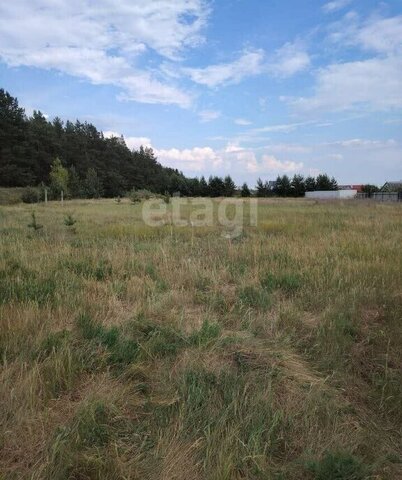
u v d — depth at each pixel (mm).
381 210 23016
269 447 2648
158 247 8703
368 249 8172
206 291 5699
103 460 2391
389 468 2629
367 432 2922
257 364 3549
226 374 3318
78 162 79750
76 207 28438
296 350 4004
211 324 4223
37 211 22953
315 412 2986
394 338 4203
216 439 2602
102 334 3805
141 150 115438
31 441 2525
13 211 23109
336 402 3189
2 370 3164
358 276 6219
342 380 3516
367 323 4648
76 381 3160
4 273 5832
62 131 90688
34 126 76750
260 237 10289
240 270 6703
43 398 2908
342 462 2492
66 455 2377
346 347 4023
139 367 3363
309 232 11594
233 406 2900
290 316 4625
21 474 2287
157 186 91875
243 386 3180
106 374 3236
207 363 3516
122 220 16188
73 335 3820
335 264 6930
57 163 62594
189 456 2510
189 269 6520
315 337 4195
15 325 3859
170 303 5051
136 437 2631
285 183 77500
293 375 3443
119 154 96562
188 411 2861
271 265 6957
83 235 11008
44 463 2328
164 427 2730
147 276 6129
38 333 3748
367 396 3373
